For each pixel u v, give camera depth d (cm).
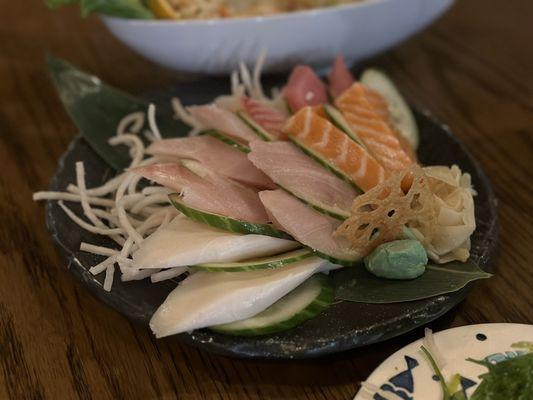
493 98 58
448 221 39
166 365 36
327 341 34
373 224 37
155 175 40
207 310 34
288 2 60
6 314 39
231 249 36
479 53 65
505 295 39
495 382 32
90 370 36
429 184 39
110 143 49
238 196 39
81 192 43
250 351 34
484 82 60
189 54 56
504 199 46
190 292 35
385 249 36
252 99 48
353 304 36
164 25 54
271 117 45
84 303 40
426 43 68
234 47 55
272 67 57
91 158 48
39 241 44
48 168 52
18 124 57
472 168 45
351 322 35
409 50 66
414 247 36
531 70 62
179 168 41
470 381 32
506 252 42
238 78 58
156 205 43
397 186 36
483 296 39
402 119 50
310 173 39
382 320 34
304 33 55
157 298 36
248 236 37
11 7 78
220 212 38
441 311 35
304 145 41
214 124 44
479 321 37
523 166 49
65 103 52
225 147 43
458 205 39
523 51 65
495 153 51
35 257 43
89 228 41
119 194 42
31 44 70
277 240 37
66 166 47
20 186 50
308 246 36
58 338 38
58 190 45
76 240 41
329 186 39
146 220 42
